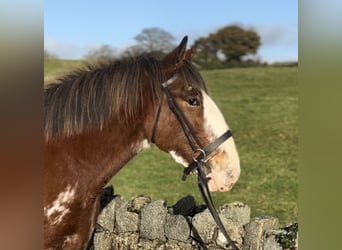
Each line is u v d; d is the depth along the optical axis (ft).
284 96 55.52
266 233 9.34
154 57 7.82
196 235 10.11
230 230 9.77
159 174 31.65
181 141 7.43
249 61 87.45
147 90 7.35
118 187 28.94
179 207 11.21
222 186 7.43
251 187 27.53
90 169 7.07
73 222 7.12
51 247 7.07
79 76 7.29
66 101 7.06
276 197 25.44
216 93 59.57
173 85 7.39
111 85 7.22
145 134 7.48
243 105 51.90
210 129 7.35
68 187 6.93
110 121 7.16
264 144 37.96
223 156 7.38
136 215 11.35
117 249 11.37
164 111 7.38
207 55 90.27
